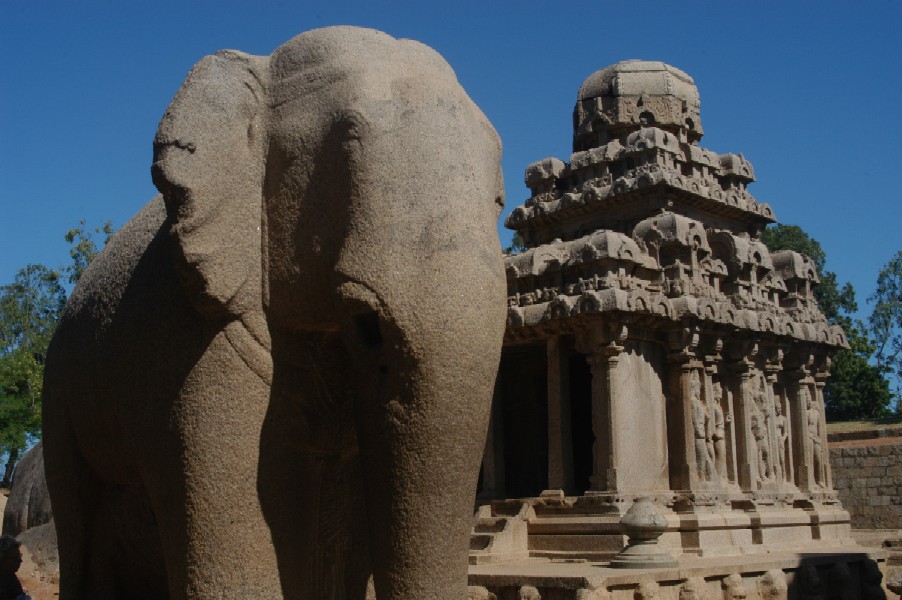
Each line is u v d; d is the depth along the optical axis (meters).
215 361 3.41
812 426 19.16
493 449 16.67
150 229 4.00
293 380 3.49
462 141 3.17
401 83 3.27
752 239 20.12
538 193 19.67
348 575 3.74
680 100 19.64
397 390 2.93
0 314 44.47
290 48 3.55
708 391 16.28
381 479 2.96
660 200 17.72
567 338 15.94
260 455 3.41
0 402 26.61
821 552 16.00
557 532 14.67
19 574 11.55
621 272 15.44
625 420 14.92
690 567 12.52
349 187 3.14
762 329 17.17
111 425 3.90
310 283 3.30
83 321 4.10
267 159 3.45
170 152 3.31
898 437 27.61
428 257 2.97
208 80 3.46
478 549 14.77
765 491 16.91
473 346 2.93
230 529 3.35
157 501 3.54
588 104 20.03
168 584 3.73
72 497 4.34
